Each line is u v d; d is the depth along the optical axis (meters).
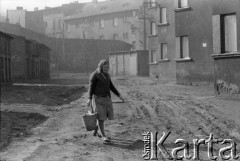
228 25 17.95
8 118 14.00
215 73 17.70
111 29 90.88
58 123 12.51
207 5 24.86
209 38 24.84
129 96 20.48
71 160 7.46
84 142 9.21
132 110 14.70
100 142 9.16
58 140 9.58
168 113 13.58
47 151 8.34
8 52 33.00
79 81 42.16
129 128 10.91
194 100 17.05
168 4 36.53
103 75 9.29
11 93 24.50
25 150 8.59
